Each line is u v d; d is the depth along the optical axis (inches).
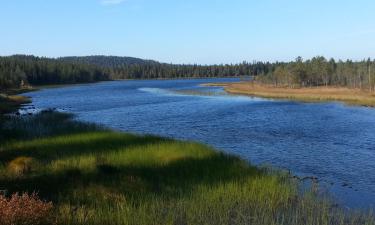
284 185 767.1
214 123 1952.5
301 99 3560.5
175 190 714.2
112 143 1112.2
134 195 676.7
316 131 1653.5
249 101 3388.3
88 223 522.9
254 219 611.8
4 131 1284.4
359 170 987.9
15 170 781.3
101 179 748.0
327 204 700.0
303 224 601.9
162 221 562.3
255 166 922.1
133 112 2522.1
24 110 2687.0
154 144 1085.1
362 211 676.1
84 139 1176.2
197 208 629.0
